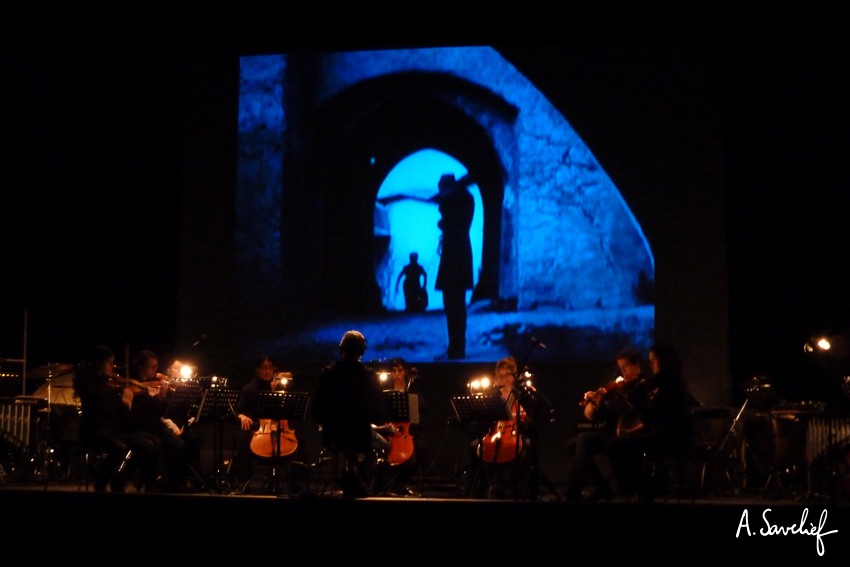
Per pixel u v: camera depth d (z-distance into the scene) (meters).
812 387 8.65
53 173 9.74
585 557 5.46
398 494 7.57
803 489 7.75
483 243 8.76
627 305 8.45
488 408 6.72
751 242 8.77
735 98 8.79
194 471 7.39
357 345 6.30
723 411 7.30
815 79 8.64
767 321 8.74
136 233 9.62
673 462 7.87
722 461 7.82
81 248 9.72
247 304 9.11
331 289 9.01
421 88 8.96
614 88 8.61
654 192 8.48
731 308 8.77
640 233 8.48
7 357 9.74
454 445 8.66
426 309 8.84
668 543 5.40
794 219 8.70
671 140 8.48
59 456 8.30
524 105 8.75
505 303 8.69
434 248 8.86
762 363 8.73
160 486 7.38
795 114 8.69
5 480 8.16
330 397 6.20
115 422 7.12
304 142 9.13
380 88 9.02
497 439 7.22
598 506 5.47
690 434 6.38
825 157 8.63
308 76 9.15
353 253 9.00
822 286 8.64
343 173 9.05
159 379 7.45
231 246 9.18
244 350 9.07
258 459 7.37
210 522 5.72
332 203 9.05
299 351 8.98
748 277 8.77
